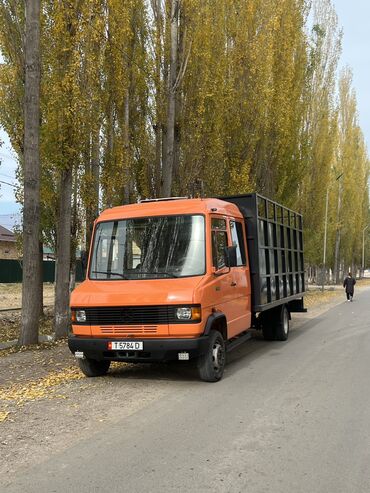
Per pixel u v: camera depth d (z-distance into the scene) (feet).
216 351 26.21
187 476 14.08
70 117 40.88
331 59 102.89
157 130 51.98
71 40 40.45
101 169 48.26
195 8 49.60
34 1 38.27
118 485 13.60
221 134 54.85
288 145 73.31
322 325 54.34
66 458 15.65
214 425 18.70
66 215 44.06
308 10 79.77
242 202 33.55
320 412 20.27
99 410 21.08
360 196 188.55
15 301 90.53
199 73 50.78
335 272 192.34
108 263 27.45
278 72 69.41
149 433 17.90
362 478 13.84
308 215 103.40
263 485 13.43
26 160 38.65
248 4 59.72
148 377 27.73
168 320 24.31
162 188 51.29
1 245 155.84
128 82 48.70
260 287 33.04
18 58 41.63
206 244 26.35
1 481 14.03
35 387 25.61
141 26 50.11
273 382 25.94
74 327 26.12
